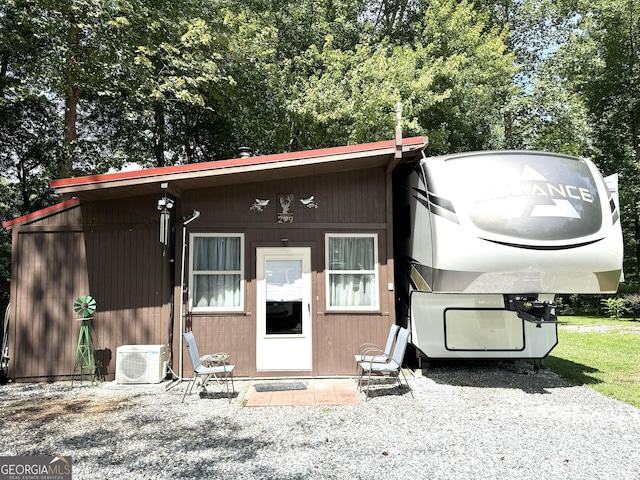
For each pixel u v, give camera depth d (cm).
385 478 364
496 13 2047
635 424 494
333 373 709
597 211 590
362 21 1873
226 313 708
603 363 824
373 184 738
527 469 379
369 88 1349
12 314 700
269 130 1481
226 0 1509
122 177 633
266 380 700
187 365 702
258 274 717
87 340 674
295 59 1530
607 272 578
